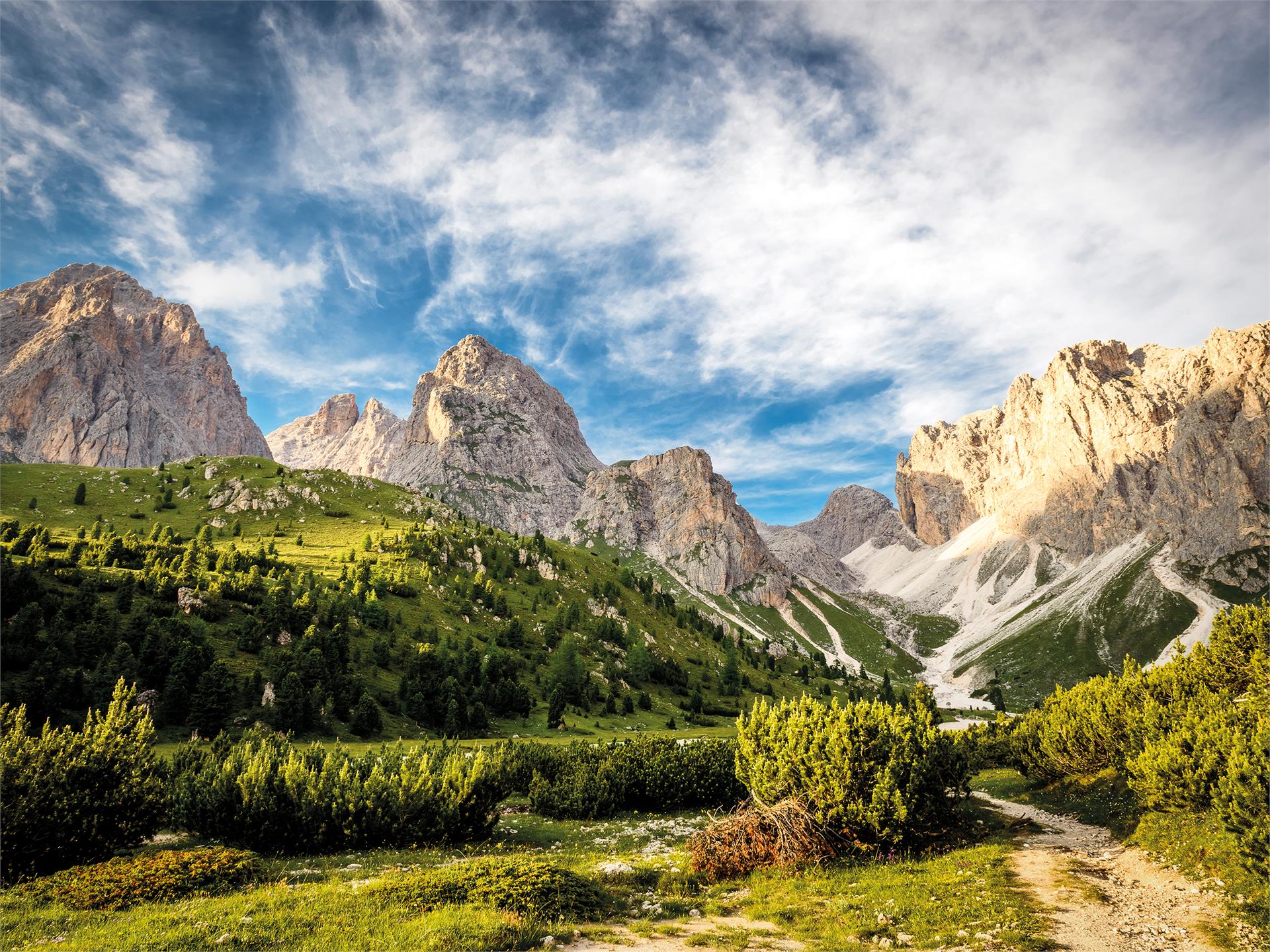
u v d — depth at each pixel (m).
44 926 17.52
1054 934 18.17
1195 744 27.38
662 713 136.25
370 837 29.78
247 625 90.56
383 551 177.00
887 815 28.25
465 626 141.38
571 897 20.39
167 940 16.08
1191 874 22.89
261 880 22.91
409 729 85.75
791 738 31.20
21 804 23.84
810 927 19.67
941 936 18.36
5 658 65.81
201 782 30.62
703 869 26.33
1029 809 43.03
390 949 15.54
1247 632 43.56
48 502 186.88
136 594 92.06
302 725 72.88
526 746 50.53
